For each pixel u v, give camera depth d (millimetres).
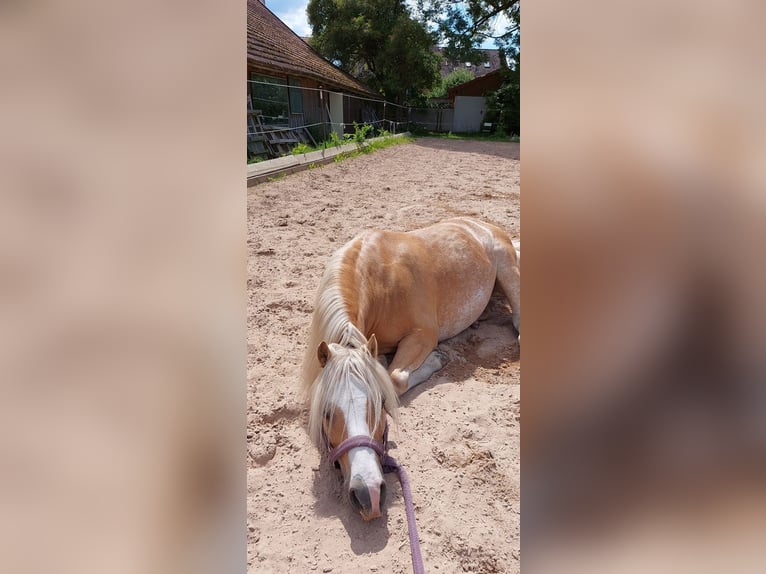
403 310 2975
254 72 11141
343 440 1838
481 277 3537
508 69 24906
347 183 8219
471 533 1796
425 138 21188
